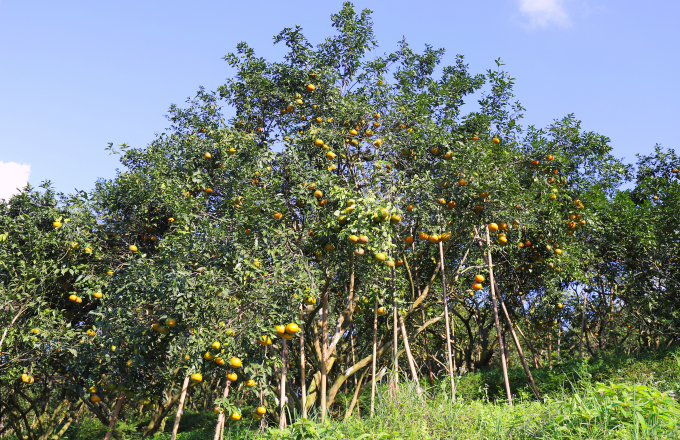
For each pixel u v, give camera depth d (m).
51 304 10.06
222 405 7.51
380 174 9.07
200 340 7.11
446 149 9.20
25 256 9.54
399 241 9.95
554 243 10.58
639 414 4.35
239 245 7.90
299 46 11.35
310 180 9.17
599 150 10.91
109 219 10.42
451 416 6.34
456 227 9.02
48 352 9.02
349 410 9.42
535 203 9.06
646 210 11.64
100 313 8.18
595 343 14.41
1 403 11.33
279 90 11.27
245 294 7.51
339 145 9.84
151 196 10.05
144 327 7.82
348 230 7.46
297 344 11.32
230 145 10.19
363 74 11.35
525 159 9.84
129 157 11.25
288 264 8.06
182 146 11.01
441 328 15.18
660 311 12.07
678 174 14.52
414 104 10.32
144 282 7.87
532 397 9.82
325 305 9.47
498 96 11.43
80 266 9.41
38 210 10.43
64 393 11.48
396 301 8.96
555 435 4.79
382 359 13.71
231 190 9.82
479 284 9.12
